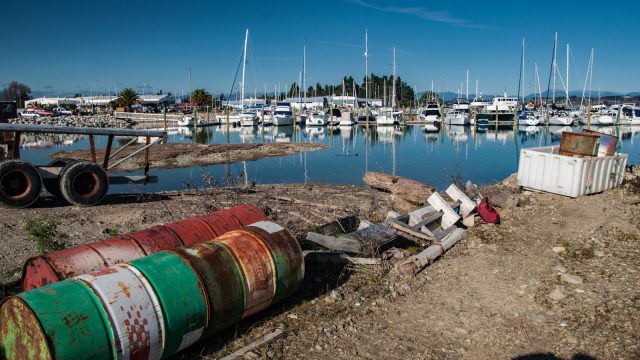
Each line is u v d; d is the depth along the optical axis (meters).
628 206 10.88
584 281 6.92
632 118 64.75
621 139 47.53
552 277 7.16
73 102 125.12
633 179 13.38
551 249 8.43
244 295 5.30
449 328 5.82
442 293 6.82
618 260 7.66
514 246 8.68
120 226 10.17
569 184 11.87
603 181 12.25
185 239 6.39
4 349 4.21
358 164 28.38
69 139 49.72
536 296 6.57
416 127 67.56
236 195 12.88
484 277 7.34
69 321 3.96
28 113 82.31
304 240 8.80
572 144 13.20
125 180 14.34
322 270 7.60
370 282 7.17
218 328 5.14
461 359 5.15
